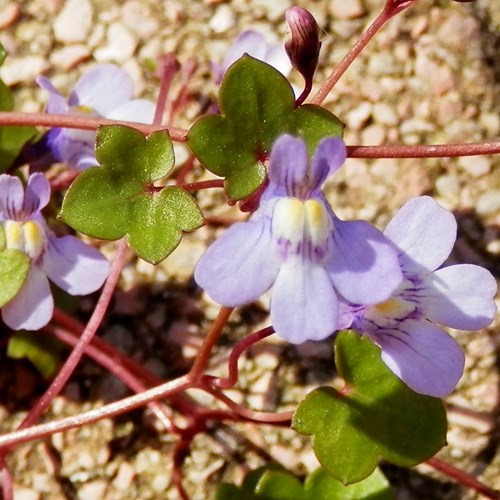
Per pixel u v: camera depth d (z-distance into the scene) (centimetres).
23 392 9
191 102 10
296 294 6
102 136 7
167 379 9
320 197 6
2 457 8
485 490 8
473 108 10
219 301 6
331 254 6
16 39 10
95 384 9
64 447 9
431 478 8
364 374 7
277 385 9
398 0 7
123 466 8
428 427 7
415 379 7
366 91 10
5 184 7
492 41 10
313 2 10
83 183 7
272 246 6
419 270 7
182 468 8
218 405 9
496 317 9
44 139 8
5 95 9
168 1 10
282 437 9
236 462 8
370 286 6
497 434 8
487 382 9
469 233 9
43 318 8
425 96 10
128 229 7
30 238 8
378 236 6
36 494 8
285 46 7
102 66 8
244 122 7
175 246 7
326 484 8
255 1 10
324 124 7
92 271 8
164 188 7
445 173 9
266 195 6
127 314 9
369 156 7
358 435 7
